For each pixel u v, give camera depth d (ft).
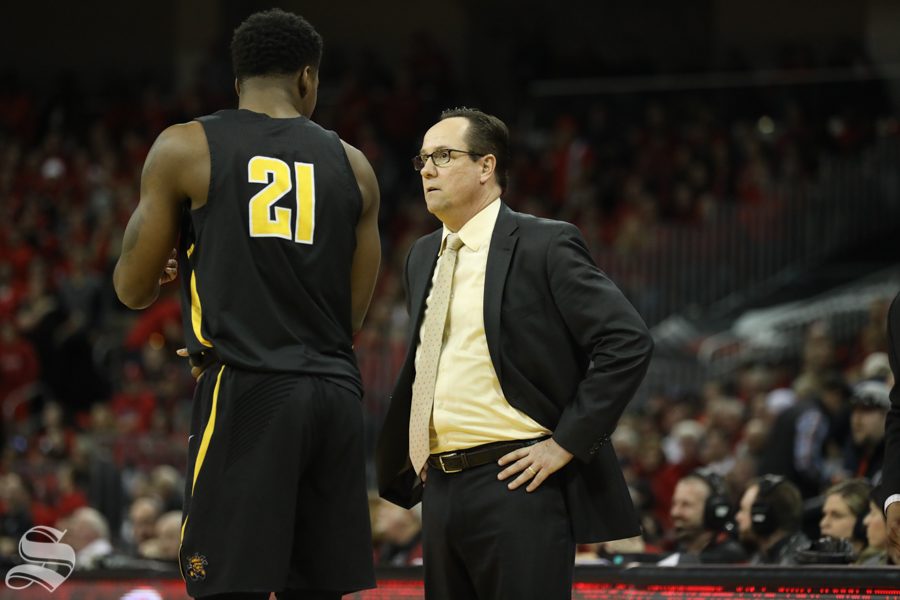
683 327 120.06
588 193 135.74
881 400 50.55
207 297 27.96
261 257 28.04
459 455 30.32
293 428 27.63
